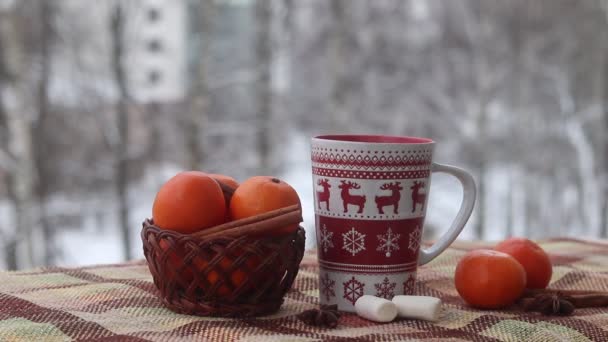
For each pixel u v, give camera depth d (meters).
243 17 6.25
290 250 0.74
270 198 0.74
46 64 5.71
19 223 5.32
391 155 0.77
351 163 0.77
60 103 5.88
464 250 1.14
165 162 6.23
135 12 5.88
